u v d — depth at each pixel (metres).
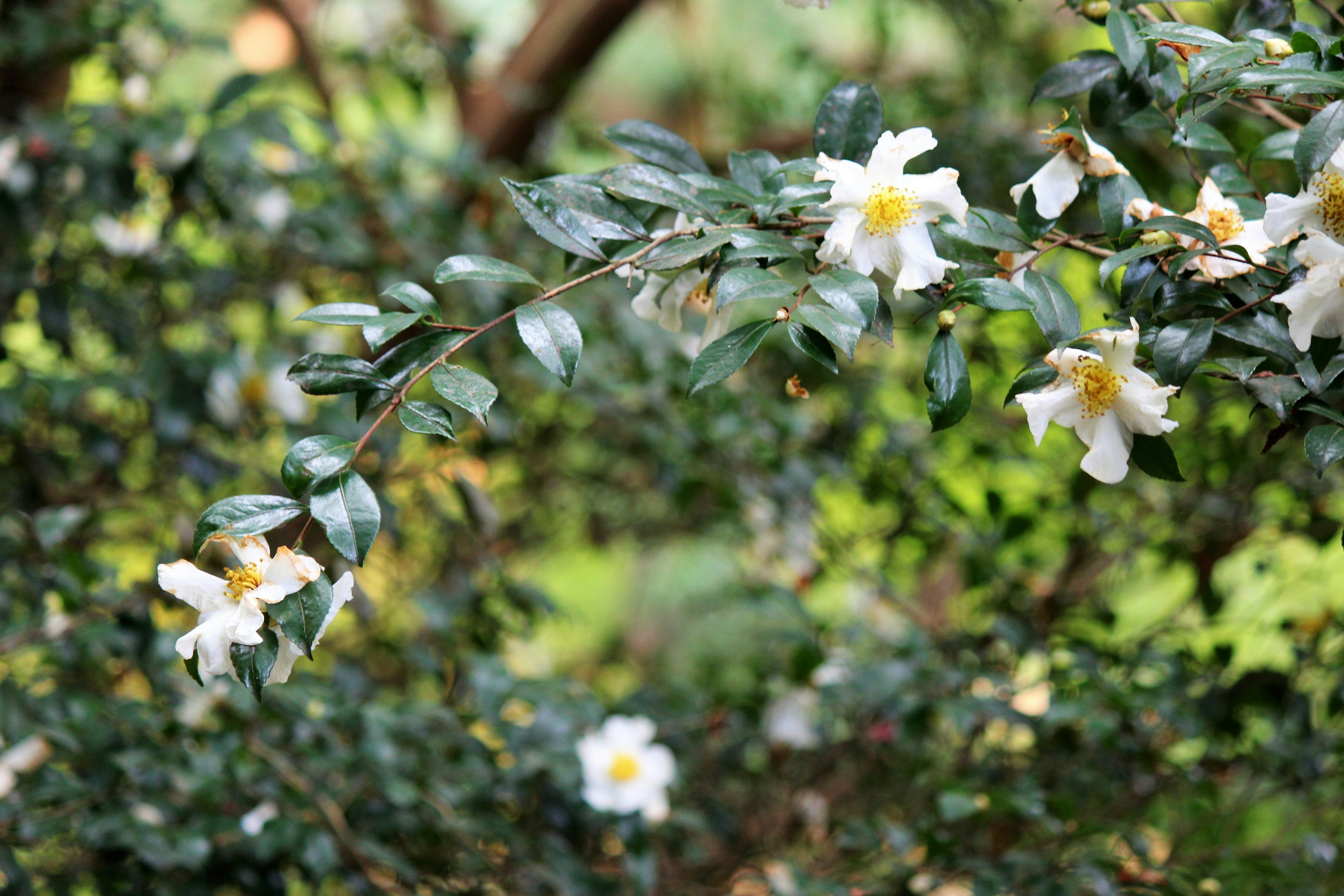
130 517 2.86
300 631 1.57
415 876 1.99
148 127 2.32
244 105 2.47
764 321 1.61
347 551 1.57
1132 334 1.60
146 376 2.29
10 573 2.17
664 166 1.73
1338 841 2.21
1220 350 1.75
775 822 2.63
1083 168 1.68
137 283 2.69
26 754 2.04
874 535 2.86
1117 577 2.69
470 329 1.62
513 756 2.12
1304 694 2.15
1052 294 1.65
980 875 1.99
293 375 1.59
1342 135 1.58
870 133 1.71
